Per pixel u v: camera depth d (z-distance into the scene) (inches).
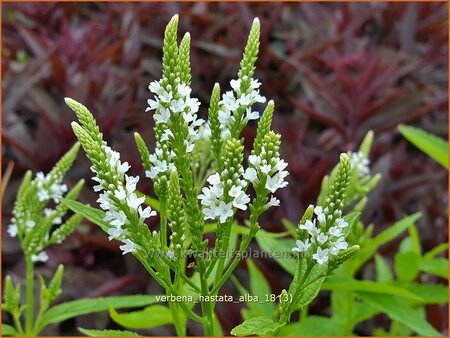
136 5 27.6
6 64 22.7
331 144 21.7
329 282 12.2
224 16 28.1
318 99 22.8
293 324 14.1
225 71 24.1
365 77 21.3
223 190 8.1
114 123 19.5
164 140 8.8
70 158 12.0
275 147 8.2
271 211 18.1
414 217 13.3
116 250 17.4
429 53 24.0
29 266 12.2
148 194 17.2
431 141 14.1
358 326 17.1
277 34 27.6
